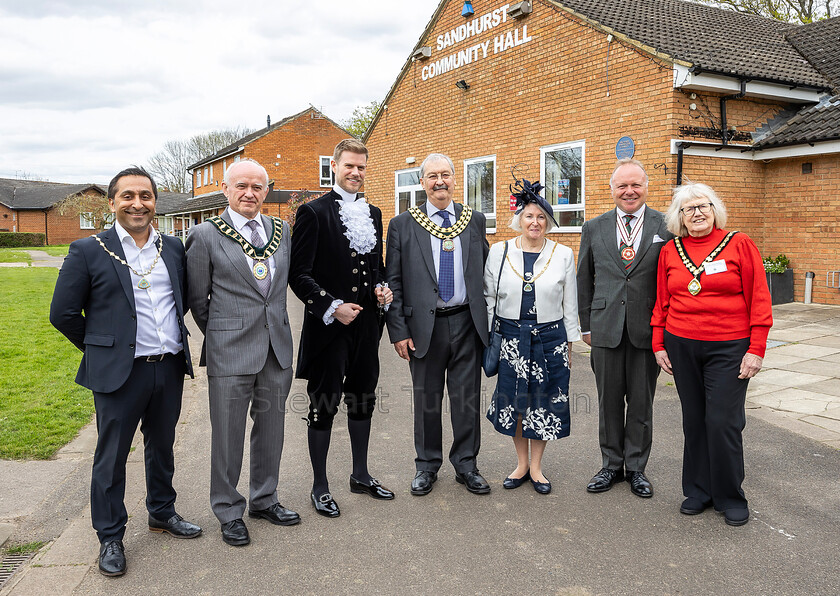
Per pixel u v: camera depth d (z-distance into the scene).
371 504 4.04
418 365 4.27
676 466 4.60
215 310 3.63
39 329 10.73
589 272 4.38
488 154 13.82
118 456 3.32
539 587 3.05
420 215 4.23
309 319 3.89
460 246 4.22
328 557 3.36
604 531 3.62
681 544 3.46
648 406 4.19
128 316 3.31
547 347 4.14
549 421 4.11
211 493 3.63
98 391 3.24
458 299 4.20
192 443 5.21
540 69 12.34
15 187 68.19
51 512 3.89
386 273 4.29
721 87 9.92
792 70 11.05
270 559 3.35
